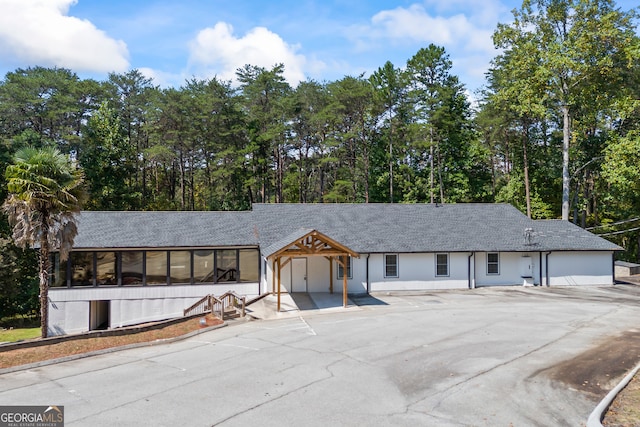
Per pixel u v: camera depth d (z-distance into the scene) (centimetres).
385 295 2898
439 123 5397
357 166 6075
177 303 2794
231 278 2880
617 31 3584
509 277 3209
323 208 3441
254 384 1258
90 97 6144
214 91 5881
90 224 2894
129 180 5856
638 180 3812
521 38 4103
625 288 3120
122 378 1355
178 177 7200
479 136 5688
